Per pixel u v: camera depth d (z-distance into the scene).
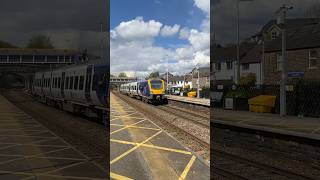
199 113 20.64
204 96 39.41
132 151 9.49
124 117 19.72
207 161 7.71
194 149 9.57
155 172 7.05
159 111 23.70
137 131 13.88
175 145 10.38
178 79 79.94
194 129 13.77
